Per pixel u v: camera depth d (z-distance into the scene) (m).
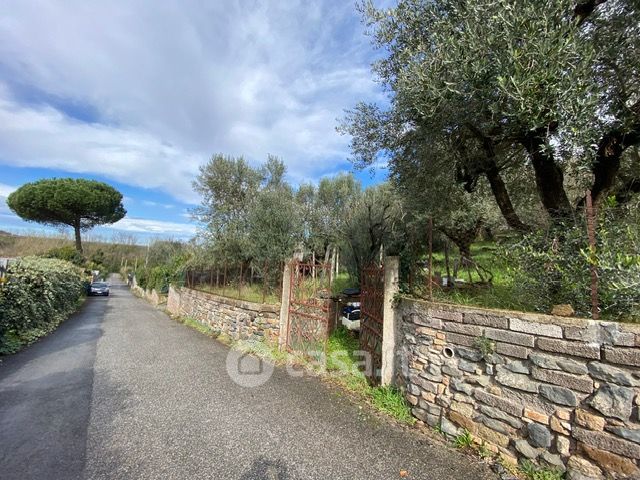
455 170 4.88
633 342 2.13
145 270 29.80
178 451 3.04
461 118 3.74
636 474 2.06
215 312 9.65
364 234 9.17
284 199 10.83
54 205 27.44
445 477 2.66
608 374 2.23
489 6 2.99
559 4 2.76
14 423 3.56
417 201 5.47
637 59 3.17
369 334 5.24
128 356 6.54
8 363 5.93
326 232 14.57
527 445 2.63
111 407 4.02
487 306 3.37
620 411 2.16
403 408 3.86
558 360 2.49
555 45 2.72
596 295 2.45
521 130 3.57
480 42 3.08
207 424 3.59
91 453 2.98
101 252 46.97
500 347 2.89
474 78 3.15
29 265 9.52
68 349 7.12
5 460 2.85
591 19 3.43
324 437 3.32
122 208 33.84
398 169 5.25
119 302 21.28
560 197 3.96
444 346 3.41
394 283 4.36
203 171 14.60
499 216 5.81
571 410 2.40
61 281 12.38
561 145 3.11
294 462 2.88
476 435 3.02
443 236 6.18
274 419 3.73
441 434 3.34
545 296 2.94
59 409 3.95
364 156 5.45
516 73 2.81
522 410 2.68
